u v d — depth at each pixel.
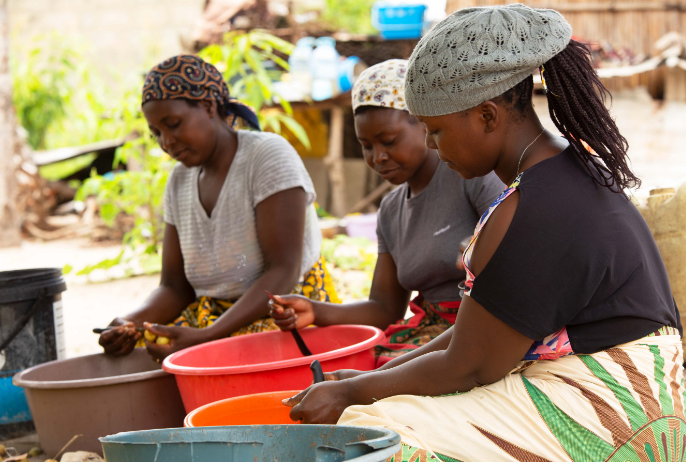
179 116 2.62
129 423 2.34
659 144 8.77
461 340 1.53
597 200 1.47
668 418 1.47
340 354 2.11
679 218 2.84
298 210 2.65
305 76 8.28
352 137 10.04
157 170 6.80
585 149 1.49
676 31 8.96
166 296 2.93
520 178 1.49
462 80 1.47
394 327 2.50
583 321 1.49
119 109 6.64
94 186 6.88
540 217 1.44
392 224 2.55
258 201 2.65
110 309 5.11
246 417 1.96
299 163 2.75
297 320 2.41
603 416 1.46
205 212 2.77
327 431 1.39
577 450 1.47
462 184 2.31
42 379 2.57
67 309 5.18
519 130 1.54
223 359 2.48
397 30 8.77
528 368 1.57
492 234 1.49
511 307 1.45
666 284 1.59
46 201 10.34
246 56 5.78
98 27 15.12
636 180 1.51
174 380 2.41
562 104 1.48
